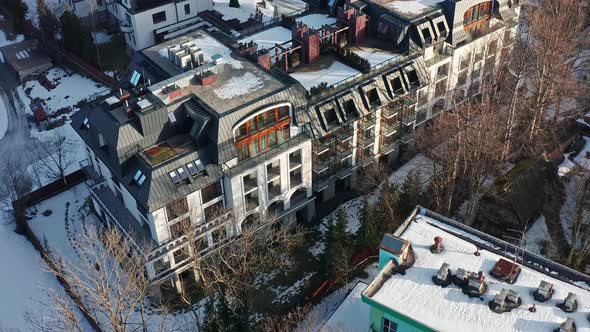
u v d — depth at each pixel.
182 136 65.69
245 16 115.75
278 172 70.12
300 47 78.44
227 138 62.84
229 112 62.78
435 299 50.62
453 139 73.44
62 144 93.00
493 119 73.94
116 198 72.19
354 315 62.09
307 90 73.31
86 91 106.19
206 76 67.75
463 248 55.16
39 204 82.88
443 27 81.12
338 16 82.62
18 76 111.81
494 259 53.88
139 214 66.19
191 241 61.69
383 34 81.88
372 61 78.75
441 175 73.31
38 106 100.81
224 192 66.88
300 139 69.25
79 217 80.31
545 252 70.19
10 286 71.50
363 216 69.25
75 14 110.56
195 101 65.44
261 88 67.38
